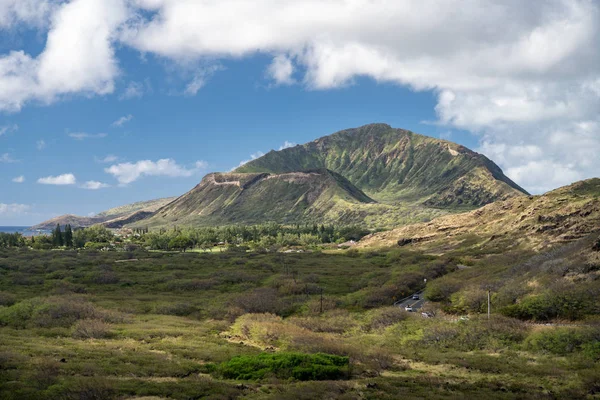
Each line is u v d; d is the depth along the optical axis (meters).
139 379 41.41
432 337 63.28
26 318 76.12
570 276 80.19
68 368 43.31
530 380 43.62
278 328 69.94
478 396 37.84
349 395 37.56
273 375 44.91
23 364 43.81
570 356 52.06
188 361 50.34
